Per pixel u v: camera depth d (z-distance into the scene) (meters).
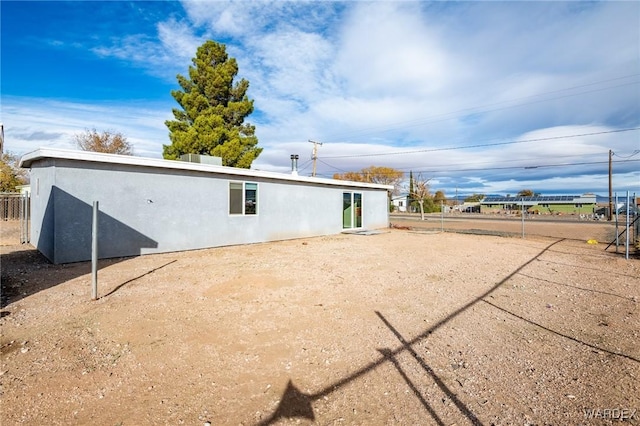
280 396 2.93
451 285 6.70
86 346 3.81
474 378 3.24
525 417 2.66
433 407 2.79
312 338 4.13
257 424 2.56
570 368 3.44
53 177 8.17
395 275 7.49
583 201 59.91
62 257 8.22
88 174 8.66
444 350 3.84
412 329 4.45
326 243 12.96
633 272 8.03
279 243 12.88
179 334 4.18
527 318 4.89
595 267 8.62
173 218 10.35
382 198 20.16
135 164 9.34
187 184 10.66
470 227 23.06
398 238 14.95
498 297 5.91
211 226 11.32
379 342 4.04
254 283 6.61
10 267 7.80
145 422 2.56
